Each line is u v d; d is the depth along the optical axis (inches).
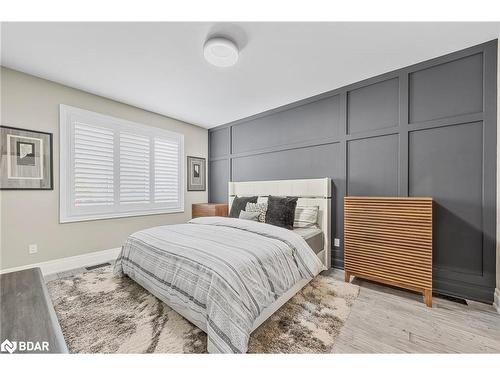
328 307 77.2
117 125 134.3
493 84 79.4
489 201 80.0
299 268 80.4
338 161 117.7
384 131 102.6
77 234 118.7
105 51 85.6
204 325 57.2
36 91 105.3
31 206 104.7
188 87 116.0
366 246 93.4
